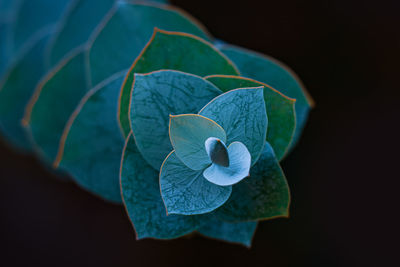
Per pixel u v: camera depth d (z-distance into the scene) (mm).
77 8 233
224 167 187
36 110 236
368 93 330
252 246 321
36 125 239
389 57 329
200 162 189
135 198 194
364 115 331
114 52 214
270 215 195
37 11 258
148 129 192
